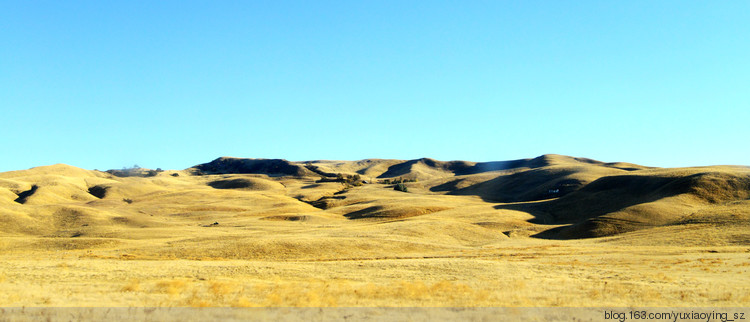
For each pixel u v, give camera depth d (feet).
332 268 145.38
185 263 152.25
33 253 222.28
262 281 118.83
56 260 160.25
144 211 545.03
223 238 262.26
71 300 86.79
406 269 143.95
